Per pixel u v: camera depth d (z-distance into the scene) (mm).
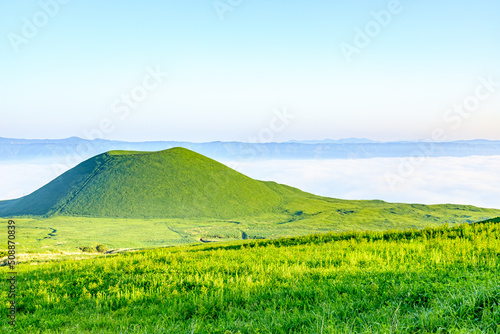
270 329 7785
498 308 6781
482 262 12352
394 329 6625
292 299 10062
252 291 11492
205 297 10898
